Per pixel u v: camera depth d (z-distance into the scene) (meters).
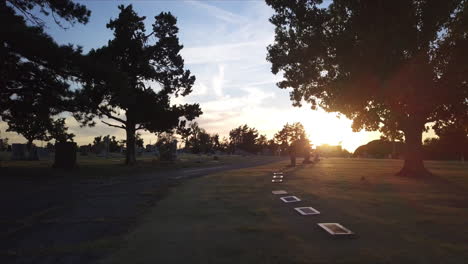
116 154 76.75
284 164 42.78
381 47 20.00
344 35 21.59
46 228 8.62
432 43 22.23
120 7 39.72
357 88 21.94
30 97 26.77
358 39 21.56
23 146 47.59
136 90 39.03
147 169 32.25
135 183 19.44
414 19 20.59
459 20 21.14
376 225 8.52
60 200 13.18
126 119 39.62
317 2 23.88
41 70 25.16
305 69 24.86
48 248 6.89
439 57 21.88
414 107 23.31
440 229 8.12
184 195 14.22
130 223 9.08
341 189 15.71
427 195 13.78
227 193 14.66
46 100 26.39
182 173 27.39
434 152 75.62
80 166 33.75
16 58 24.22
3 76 24.84
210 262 5.98
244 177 22.77
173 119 40.56
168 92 42.31
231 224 8.77
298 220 9.16
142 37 40.47
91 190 16.27
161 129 41.22
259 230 8.10
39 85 26.11
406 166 24.17
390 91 21.39
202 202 12.30
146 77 40.19
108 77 26.02
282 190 15.36
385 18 20.34
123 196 14.16
